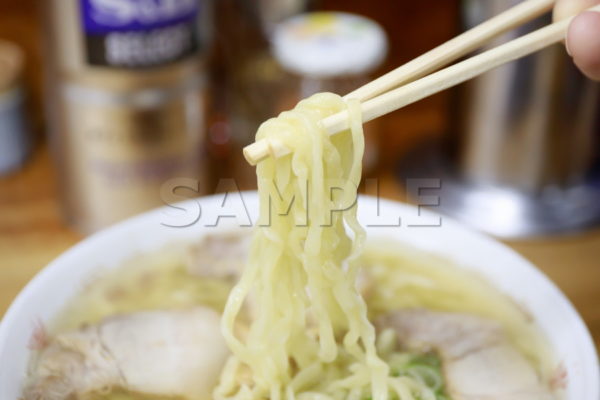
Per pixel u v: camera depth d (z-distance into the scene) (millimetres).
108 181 677
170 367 541
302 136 495
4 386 501
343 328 548
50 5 634
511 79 664
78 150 670
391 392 531
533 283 561
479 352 547
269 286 521
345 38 699
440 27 782
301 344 536
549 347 536
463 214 696
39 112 775
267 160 506
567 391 509
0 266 666
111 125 659
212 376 541
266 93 732
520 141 683
